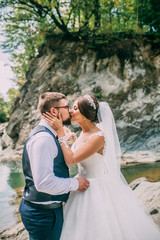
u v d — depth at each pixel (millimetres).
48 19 10977
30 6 10648
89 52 10281
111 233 1816
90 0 10047
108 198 1973
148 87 9070
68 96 10125
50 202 1713
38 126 1870
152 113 8727
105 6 10242
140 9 10211
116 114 9070
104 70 9867
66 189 1753
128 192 2217
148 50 9633
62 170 1824
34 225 1703
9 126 11375
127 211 1994
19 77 13383
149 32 10109
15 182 6156
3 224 3588
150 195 3215
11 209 4234
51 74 10734
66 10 10586
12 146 11266
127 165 6766
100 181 2053
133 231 1896
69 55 10570
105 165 2115
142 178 4031
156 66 9195
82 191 1974
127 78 9391
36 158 1645
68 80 10273
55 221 1745
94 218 1854
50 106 1903
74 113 2160
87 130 2205
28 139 1780
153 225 2080
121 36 9977
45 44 11492
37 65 11484
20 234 2977
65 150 1845
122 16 10523
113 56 9852
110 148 2115
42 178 1611
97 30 10414
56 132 1895
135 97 9078
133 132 8727
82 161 2107
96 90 9672
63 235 1839
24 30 11312
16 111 11812
